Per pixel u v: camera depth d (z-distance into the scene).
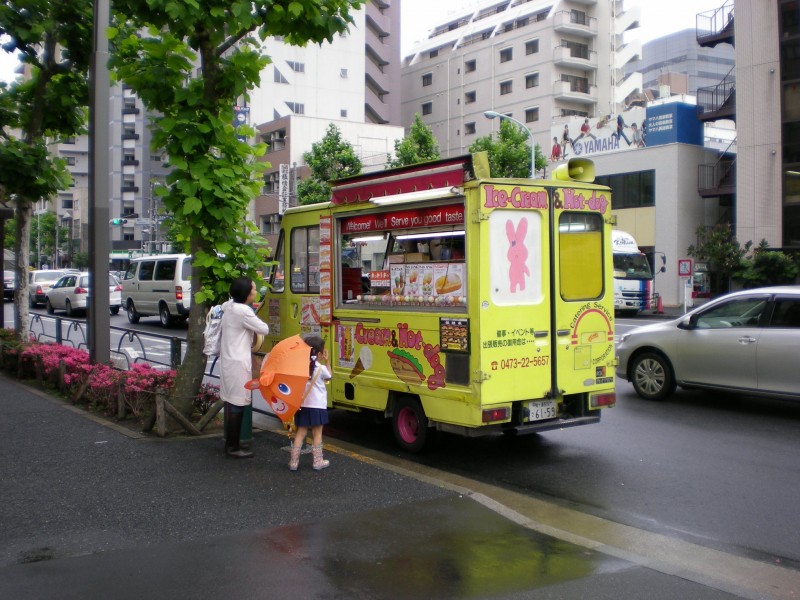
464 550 4.62
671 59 110.81
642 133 35.62
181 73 7.42
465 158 6.62
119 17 8.43
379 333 7.66
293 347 6.28
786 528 5.40
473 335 6.59
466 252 6.66
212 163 7.31
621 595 4.02
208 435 7.59
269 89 55.22
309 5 7.16
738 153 30.34
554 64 55.97
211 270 7.68
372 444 8.16
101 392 8.71
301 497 5.62
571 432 8.59
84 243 59.88
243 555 4.46
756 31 29.67
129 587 3.99
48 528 4.90
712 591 4.12
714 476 6.75
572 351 7.18
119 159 72.00
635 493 6.29
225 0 7.06
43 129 12.83
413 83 67.31
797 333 8.86
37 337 15.26
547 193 6.99
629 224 36.09
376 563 4.38
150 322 24.41
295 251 9.09
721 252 29.89
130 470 6.30
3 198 12.95
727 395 10.75
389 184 7.48
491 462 7.33
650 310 30.22
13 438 7.39
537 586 4.11
